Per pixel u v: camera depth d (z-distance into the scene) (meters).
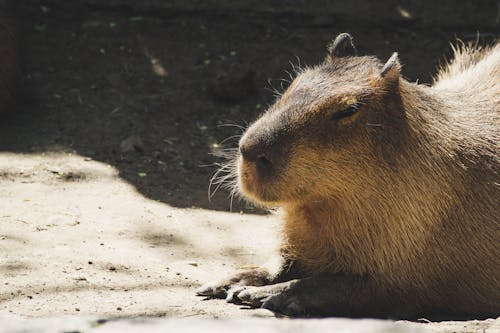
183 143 14.49
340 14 17.11
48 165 13.30
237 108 15.52
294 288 9.31
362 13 17.11
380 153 9.12
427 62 16.36
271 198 9.12
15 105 15.02
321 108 9.03
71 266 9.94
